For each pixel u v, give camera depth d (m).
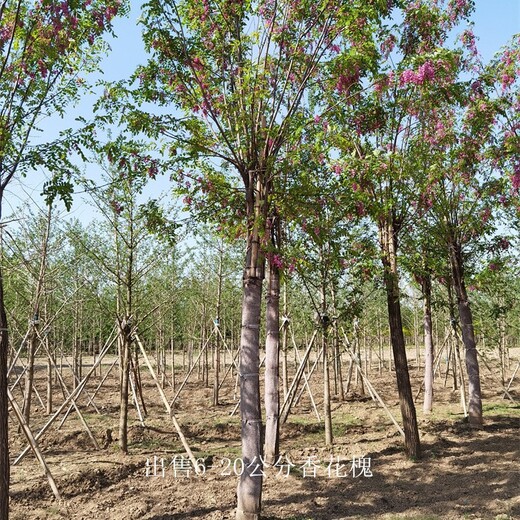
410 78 7.06
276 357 9.18
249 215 6.89
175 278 15.68
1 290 5.78
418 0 8.98
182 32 6.70
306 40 7.25
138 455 9.68
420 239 11.36
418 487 7.87
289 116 6.86
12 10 6.12
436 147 9.72
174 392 17.64
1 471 5.53
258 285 6.79
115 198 9.95
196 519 6.70
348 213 8.15
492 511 6.73
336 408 14.67
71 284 13.66
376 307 20.84
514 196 10.90
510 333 20.20
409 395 9.50
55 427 12.02
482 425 11.72
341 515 6.80
